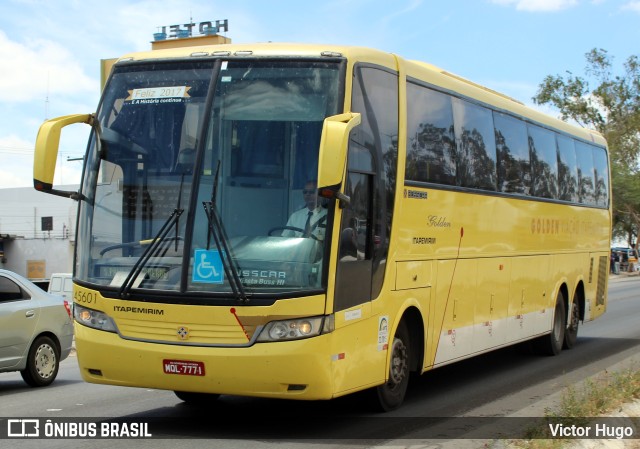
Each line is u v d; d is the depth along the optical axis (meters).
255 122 7.96
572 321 16.59
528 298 13.92
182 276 7.61
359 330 8.28
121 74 8.62
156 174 8.03
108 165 8.29
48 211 62.41
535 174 14.24
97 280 8.05
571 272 16.36
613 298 35.16
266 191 7.77
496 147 12.48
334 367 7.73
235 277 7.48
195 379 7.57
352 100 8.22
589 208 17.64
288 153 7.86
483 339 11.94
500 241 12.57
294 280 7.52
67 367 15.52
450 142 10.84
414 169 9.75
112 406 10.20
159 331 7.68
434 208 10.27
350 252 8.00
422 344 9.95
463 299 11.20
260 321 7.42
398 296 9.27
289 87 8.06
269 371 7.42
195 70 8.31
